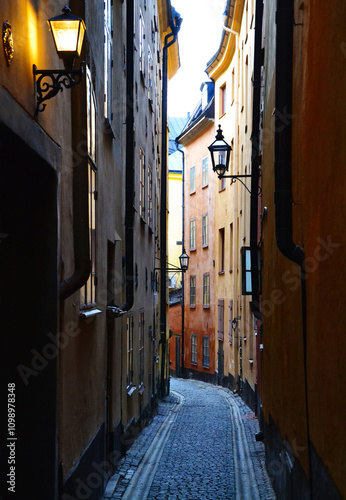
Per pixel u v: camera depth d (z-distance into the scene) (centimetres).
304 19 590
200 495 838
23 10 435
